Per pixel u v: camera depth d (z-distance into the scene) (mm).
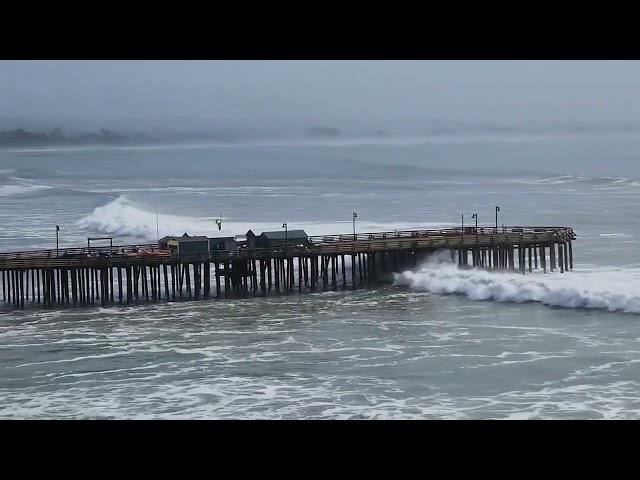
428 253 199625
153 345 150500
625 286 175000
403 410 120750
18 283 180875
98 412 121375
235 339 153375
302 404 123312
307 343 150500
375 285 194250
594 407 120500
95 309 176375
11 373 137375
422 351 145125
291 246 189125
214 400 125312
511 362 138875
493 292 179625
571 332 154000
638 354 141250
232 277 186625
